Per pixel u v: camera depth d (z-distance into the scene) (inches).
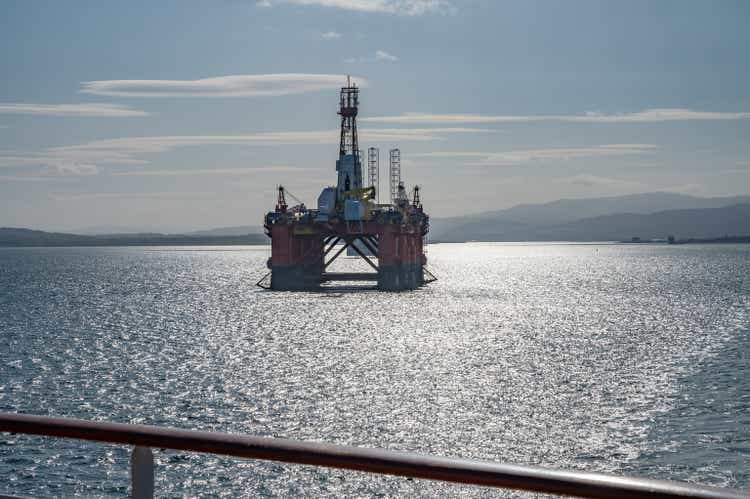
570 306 6053.2
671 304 6176.2
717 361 3171.8
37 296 7096.5
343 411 2201.0
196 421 2084.2
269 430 1983.3
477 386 2605.8
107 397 2404.0
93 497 1355.8
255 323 4817.9
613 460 1707.7
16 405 2279.8
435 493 1445.6
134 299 6742.1
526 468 165.9
